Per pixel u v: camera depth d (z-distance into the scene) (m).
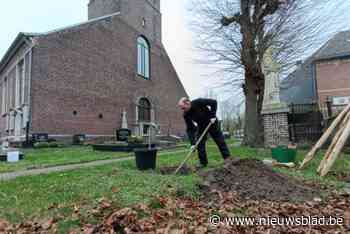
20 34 11.47
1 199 2.94
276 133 9.19
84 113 13.21
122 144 9.74
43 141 10.98
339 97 16.27
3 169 5.33
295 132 9.78
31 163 6.22
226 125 34.69
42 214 2.49
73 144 12.14
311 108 10.16
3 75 16.94
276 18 8.67
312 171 4.70
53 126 11.62
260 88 9.81
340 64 16.55
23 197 3.01
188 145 13.23
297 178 4.02
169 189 3.12
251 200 2.98
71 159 6.82
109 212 2.48
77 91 12.94
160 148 10.80
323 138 5.28
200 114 4.79
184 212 2.57
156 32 20.81
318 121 9.62
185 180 3.51
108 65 15.21
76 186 3.43
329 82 16.67
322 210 2.73
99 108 14.20
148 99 18.81
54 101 11.77
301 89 17.72
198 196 3.07
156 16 20.95
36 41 11.33
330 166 4.41
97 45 14.49
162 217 2.43
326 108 11.51
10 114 13.91
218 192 3.14
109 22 15.59
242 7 8.97
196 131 5.01
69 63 12.66
